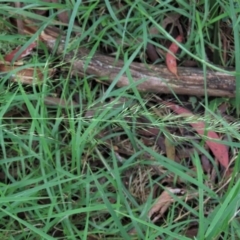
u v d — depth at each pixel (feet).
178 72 2.80
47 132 2.74
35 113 2.68
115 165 2.72
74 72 2.81
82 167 2.78
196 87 2.80
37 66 2.77
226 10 2.82
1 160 2.69
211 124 2.75
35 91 2.73
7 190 2.69
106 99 2.85
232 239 2.67
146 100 2.81
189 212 2.78
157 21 2.89
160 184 2.79
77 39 2.79
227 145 2.82
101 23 2.86
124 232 2.62
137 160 2.83
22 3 2.84
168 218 2.76
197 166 2.67
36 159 2.78
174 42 2.78
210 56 2.92
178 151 2.86
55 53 2.80
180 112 2.86
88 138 2.74
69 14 2.84
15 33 2.83
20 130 2.77
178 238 2.54
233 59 2.91
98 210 2.75
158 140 2.86
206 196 2.81
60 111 2.79
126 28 2.85
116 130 2.83
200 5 2.87
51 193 2.71
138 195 2.82
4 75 2.78
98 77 2.80
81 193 2.75
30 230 2.69
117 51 2.81
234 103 2.87
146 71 2.80
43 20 2.81
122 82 2.79
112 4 2.88
